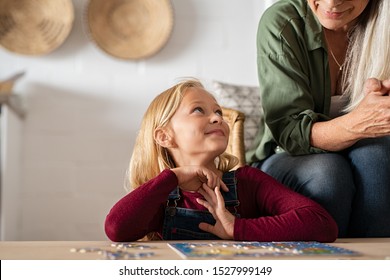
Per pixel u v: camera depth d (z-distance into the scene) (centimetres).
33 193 272
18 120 266
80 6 280
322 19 134
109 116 279
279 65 143
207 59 284
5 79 267
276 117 142
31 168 273
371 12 141
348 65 145
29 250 91
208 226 113
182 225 118
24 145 273
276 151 156
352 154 133
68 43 278
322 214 111
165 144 124
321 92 146
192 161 123
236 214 121
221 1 286
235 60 286
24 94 275
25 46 275
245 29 287
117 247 92
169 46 283
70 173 275
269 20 148
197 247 88
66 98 277
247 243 94
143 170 128
